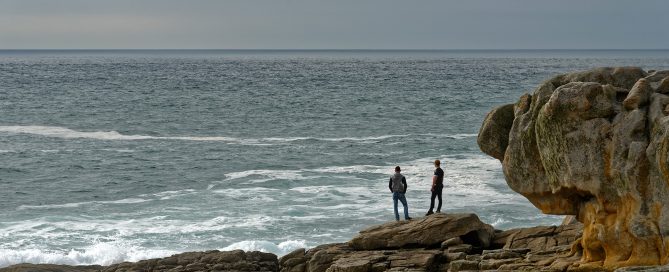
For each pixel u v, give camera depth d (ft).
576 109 57.16
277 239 104.12
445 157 167.22
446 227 74.84
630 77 61.11
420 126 235.20
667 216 53.93
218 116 265.95
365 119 255.70
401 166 156.04
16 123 241.76
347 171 151.84
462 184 135.23
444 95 361.30
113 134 217.97
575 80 61.98
